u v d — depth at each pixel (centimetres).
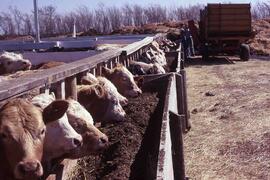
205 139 1108
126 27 5497
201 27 3312
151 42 2242
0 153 438
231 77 2189
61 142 540
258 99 1565
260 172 893
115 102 830
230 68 2595
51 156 545
